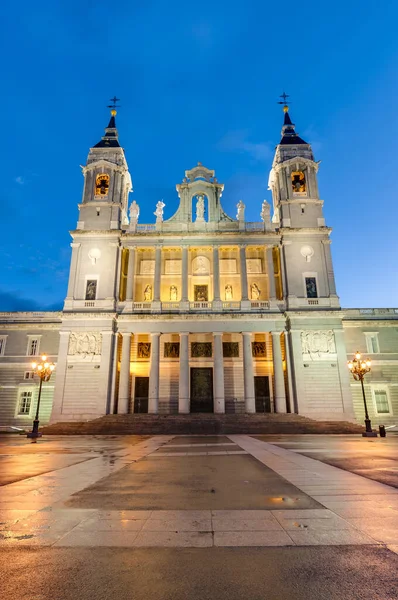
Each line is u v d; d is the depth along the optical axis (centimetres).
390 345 4947
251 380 4584
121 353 4903
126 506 753
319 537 562
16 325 5091
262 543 540
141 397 4897
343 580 426
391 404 4734
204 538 562
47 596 393
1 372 4938
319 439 2828
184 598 390
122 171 5553
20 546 533
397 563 470
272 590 406
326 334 4650
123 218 5528
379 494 843
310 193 5319
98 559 489
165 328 4734
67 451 1958
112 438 3147
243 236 5144
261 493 866
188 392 4538
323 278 4925
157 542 547
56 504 772
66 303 4825
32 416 4766
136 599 388
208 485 966
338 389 4469
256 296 5275
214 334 4712
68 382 4531
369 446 2145
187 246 5131
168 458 1579
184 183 5519
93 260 5000
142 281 5381
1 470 1268
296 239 5072
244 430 3825
